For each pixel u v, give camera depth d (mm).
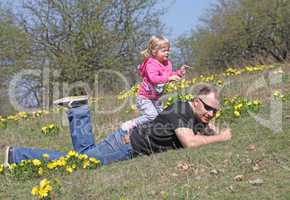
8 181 4020
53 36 19516
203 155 4027
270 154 3902
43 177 4047
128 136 4395
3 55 19703
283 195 3232
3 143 5938
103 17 19266
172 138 4328
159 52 4867
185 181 3639
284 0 25172
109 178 3850
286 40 25391
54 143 5664
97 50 19156
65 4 19109
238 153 3998
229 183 3498
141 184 3674
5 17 19766
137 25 19672
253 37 26250
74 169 4156
